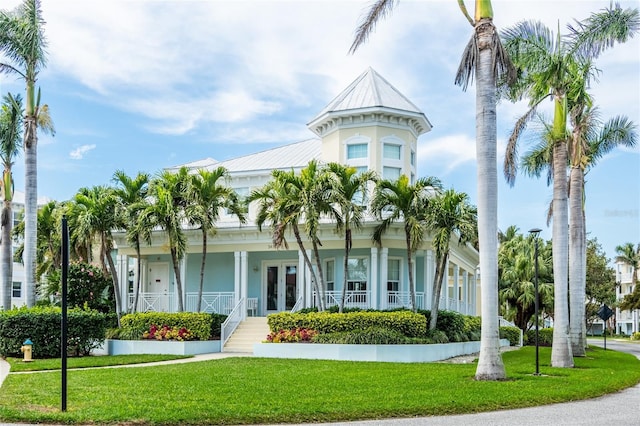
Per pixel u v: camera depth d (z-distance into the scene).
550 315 52.84
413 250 25.23
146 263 33.56
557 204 22.08
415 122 32.81
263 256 32.22
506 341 38.03
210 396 12.85
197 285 33.06
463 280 38.06
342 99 33.16
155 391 13.52
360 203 30.39
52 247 35.06
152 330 26.55
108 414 10.84
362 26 19.34
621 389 16.30
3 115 34.91
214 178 27.53
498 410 12.50
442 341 24.80
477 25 17.34
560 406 13.12
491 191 16.89
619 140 33.62
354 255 29.91
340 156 32.03
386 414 11.58
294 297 31.64
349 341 23.19
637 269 94.19
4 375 17.47
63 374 11.23
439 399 12.86
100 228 27.47
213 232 29.12
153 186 27.75
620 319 104.75
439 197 24.77
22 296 54.09
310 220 23.98
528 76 24.38
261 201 26.20
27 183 28.64
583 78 25.66
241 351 26.62
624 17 22.86
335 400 12.48
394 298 28.50
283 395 13.08
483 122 17.06
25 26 28.14
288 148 37.84
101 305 32.28
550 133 26.05
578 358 26.20
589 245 73.25
